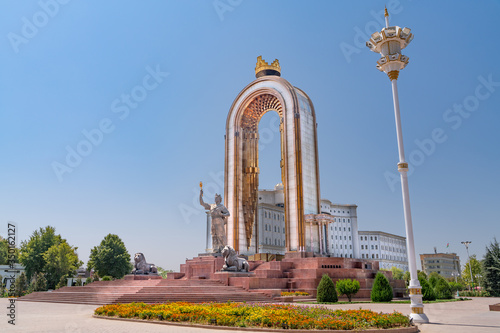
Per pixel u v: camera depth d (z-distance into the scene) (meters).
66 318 17.86
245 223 52.88
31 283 64.31
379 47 20.69
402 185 18.77
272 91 51.19
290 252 43.81
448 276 140.25
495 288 52.75
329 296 27.86
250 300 26.38
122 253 73.00
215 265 34.66
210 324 14.91
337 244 119.44
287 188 46.47
